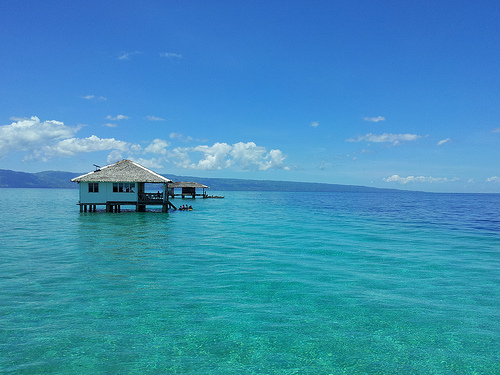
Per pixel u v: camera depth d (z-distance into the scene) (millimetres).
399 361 6562
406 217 41406
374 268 14016
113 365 6254
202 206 65438
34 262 14492
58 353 6660
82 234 23062
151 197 41625
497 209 63438
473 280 12273
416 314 8922
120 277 12172
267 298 10070
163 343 7141
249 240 21344
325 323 8273
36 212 42688
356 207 66375
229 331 7754
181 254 16531
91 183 38688
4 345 6961
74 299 9773
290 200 108188
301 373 6090
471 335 7719
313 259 15719
